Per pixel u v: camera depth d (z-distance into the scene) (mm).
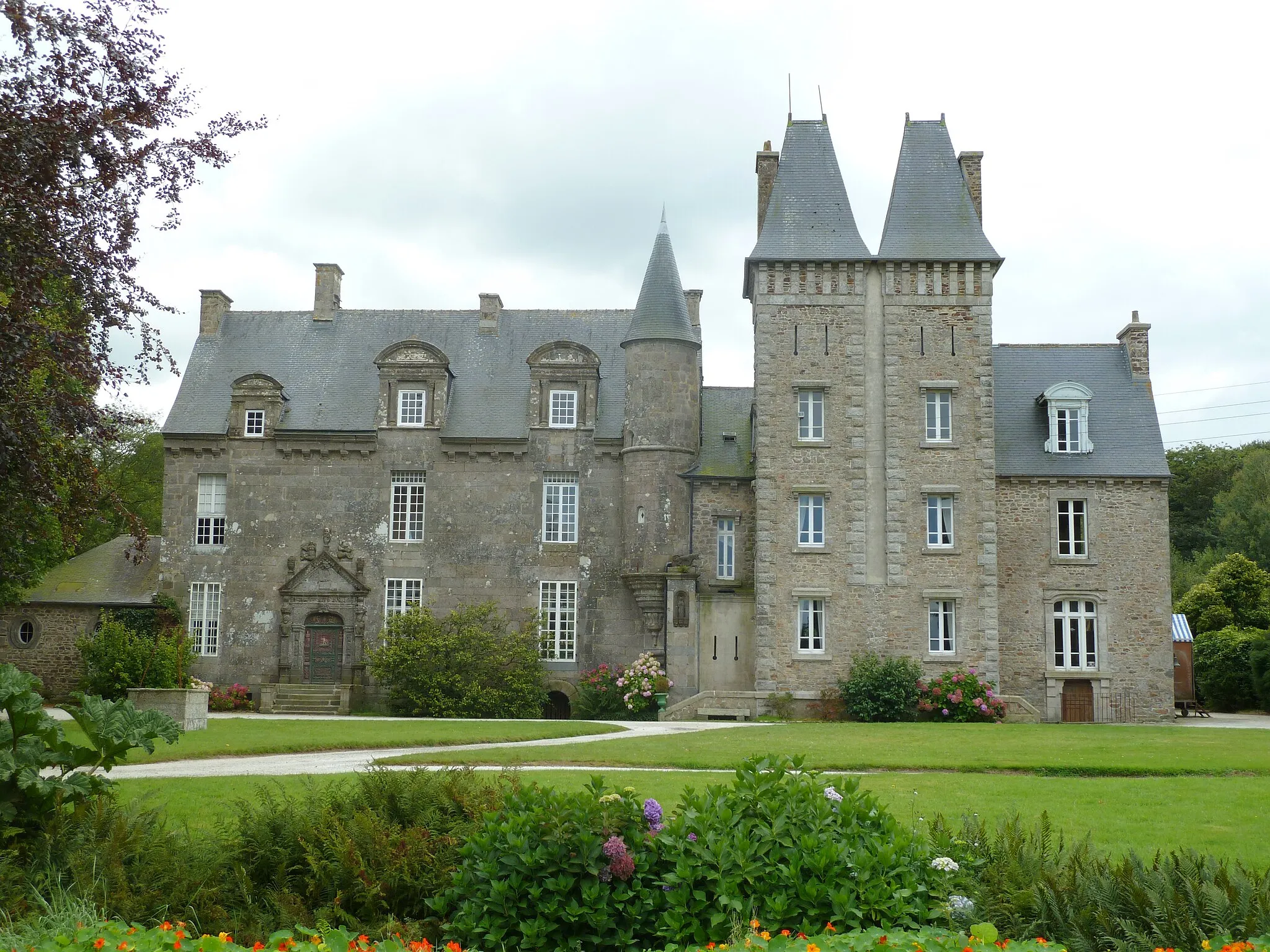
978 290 39562
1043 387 42719
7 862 9867
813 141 42000
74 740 23125
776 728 31594
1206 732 29891
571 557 42875
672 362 42719
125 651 35062
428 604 42781
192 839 11641
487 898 9836
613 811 10031
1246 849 13141
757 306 40000
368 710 41875
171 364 15727
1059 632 39969
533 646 41688
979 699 36562
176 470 43969
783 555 38719
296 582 42844
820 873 9500
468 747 25438
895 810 15656
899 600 38406
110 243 14789
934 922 9281
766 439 39219
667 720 37906
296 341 46656
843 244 40188
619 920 9625
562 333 46656
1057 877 9367
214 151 15016
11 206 13422
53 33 14008
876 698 36875
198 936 9414
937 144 41688
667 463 42125
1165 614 39812
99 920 8984
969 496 38781
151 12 14883
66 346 14078
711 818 9938
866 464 39000
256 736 26938
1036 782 19469
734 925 9031
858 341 39500
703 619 41062
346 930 8812
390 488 43500
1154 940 8430
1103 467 40500
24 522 15852
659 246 44531
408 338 45375
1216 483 81875
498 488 43375
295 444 43688
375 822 10867
